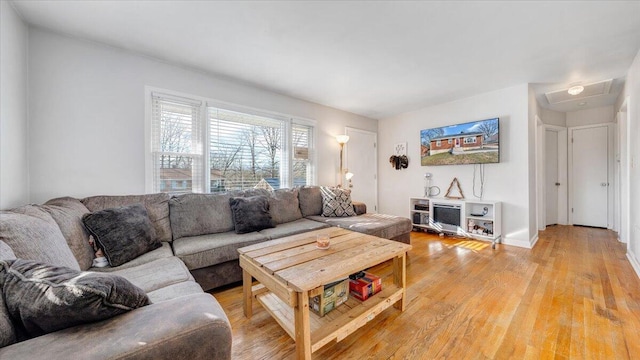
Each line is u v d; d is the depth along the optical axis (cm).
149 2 177
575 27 206
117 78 238
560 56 257
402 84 334
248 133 336
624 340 147
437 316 175
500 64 276
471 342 148
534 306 186
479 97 376
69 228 158
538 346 144
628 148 292
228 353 84
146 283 140
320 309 152
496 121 351
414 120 462
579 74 303
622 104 344
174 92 271
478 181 382
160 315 82
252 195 299
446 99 398
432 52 249
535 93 369
